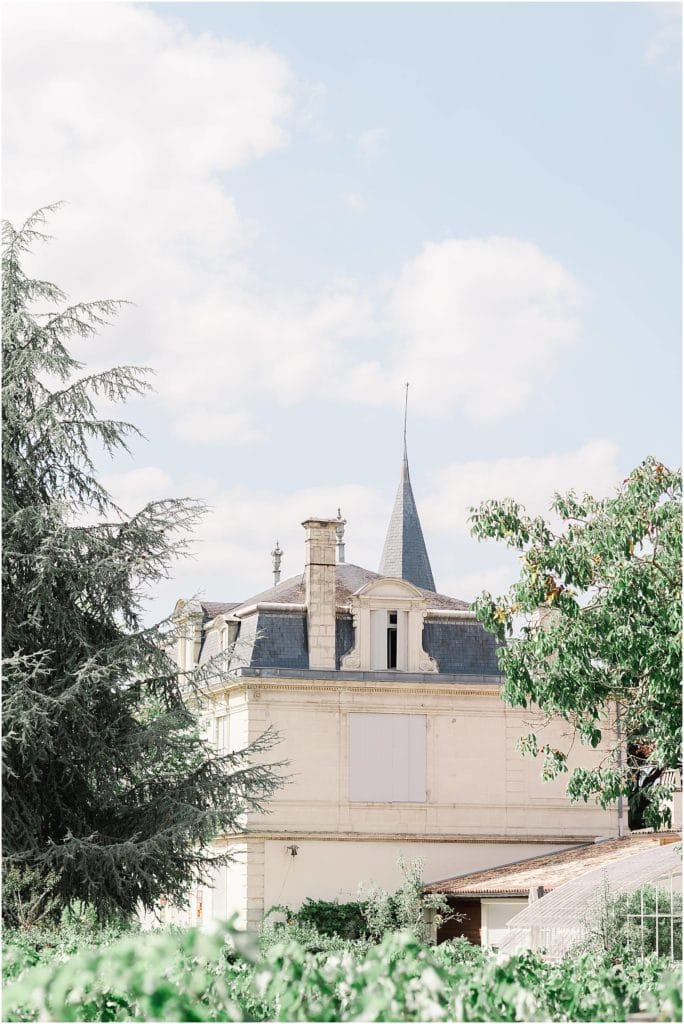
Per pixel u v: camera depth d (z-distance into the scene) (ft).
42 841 71.51
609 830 120.26
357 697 117.70
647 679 57.57
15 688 66.54
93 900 68.90
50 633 72.13
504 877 106.63
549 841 118.93
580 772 61.21
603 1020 18.71
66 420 73.72
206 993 16.37
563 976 21.07
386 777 117.19
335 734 116.67
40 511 71.00
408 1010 16.44
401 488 162.50
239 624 122.83
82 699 69.82
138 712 75.00
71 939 49.83
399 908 106.01
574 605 57.21
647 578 55.62
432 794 117.80
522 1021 16.87
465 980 18.21
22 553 70.49
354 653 119.14
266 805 113.60
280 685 116.06
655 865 81.15
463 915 106.83
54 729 70.08
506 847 118.11
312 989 17.92
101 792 72.02
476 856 117.50
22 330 74.74
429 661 120.67
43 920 67.62
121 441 74.79
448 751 118.73
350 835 114.52
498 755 119.65
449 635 123.65
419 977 16.93
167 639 72.90
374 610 120.78
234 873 114.21
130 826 72.23
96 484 76.07
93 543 71.31
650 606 55.93
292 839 113.50
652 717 58.23
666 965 25.26
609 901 73.92
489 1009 16.92
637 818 124.06
